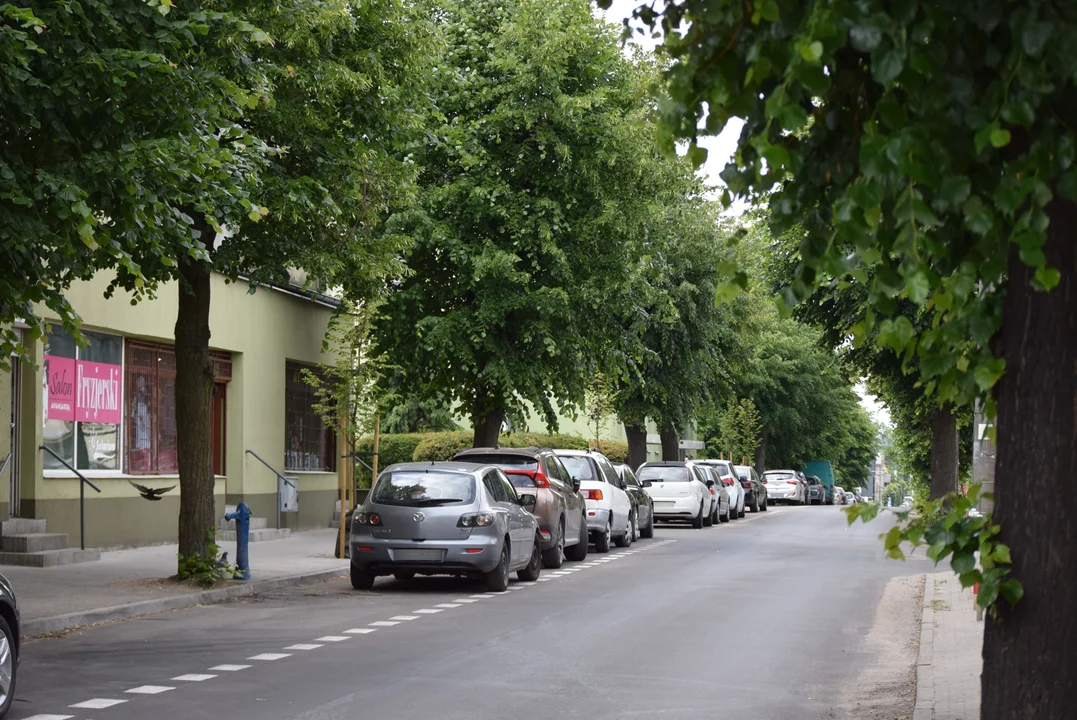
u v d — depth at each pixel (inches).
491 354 1067.3
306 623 533.0
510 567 692.7
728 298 178.9
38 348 813.9
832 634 519.2
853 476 4320.9
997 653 182.9
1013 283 181.5
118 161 405.4
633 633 506.0
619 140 1023.6
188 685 379.6
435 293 1078.4
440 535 655.1
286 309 1168.2
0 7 385.1
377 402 884.0
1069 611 176.1
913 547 184.4
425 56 735.7
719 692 379.2
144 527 930.1
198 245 440.8
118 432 914.1
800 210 186.7
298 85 648.4
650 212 1070.4
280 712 338.6
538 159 1043.9
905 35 151.2
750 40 171.8
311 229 687.1
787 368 2642.7
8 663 328.5
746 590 692.1
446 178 1077.1
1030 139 169.6
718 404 1776.6
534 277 1075.3
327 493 1283.2
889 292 168.4
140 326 919.0
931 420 1283.2
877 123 164.4
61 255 405.1
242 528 682.2
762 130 180.1
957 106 155.7
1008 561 176.7
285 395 1188.5
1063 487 176.9
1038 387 178.7
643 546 1092.5
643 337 1531.7
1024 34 149.3
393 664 421.7
